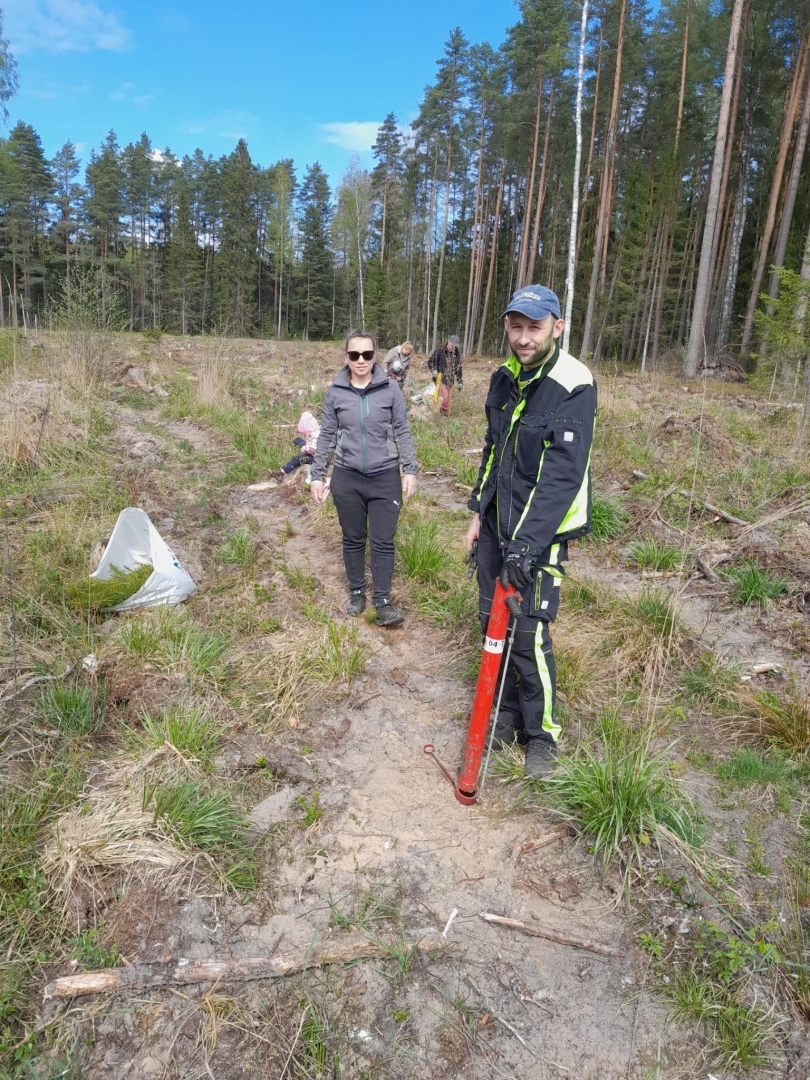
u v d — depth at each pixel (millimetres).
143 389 11414
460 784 2713
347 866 2430
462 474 7117
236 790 2740
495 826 2629
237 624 3967
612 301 29984
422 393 11414
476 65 35406
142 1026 1878
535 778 2785
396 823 2631
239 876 2326
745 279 32500
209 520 5766
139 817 2453
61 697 3062
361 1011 1960
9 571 3504
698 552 4977
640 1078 1830
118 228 56438
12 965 1979
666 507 5910
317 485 4098
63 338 11289
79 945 2061
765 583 4453
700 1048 1900
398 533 5332
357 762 2969
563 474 2406
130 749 2883
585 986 2061
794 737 3084
